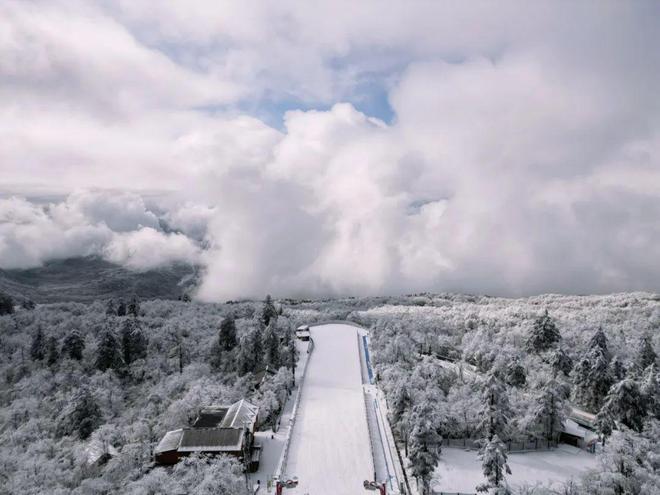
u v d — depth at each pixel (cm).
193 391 9250
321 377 11588
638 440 6638
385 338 12975
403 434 8062
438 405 8269
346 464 7356
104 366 11794
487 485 5991
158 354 12825
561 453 8019
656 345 12519
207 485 5791
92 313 17688
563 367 10456
